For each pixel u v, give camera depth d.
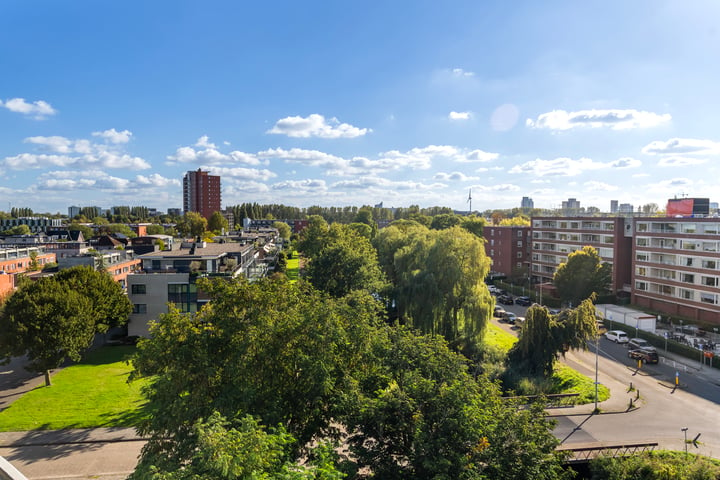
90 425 30.89
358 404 19.30
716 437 29.77
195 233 160.12
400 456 18.95
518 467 17.58
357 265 61.62
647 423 31.84
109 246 111.06
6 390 37.19
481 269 49.25
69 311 38.38
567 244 88.81
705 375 42.03
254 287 22.83
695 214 70.06
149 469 15.23
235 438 13.75
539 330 40.12
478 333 45.12
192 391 20.89
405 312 49.25
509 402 21.73
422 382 19.62
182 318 22.22
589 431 30.58
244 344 20.34
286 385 21.81
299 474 12.88
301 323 21.86
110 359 45.81
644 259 70.75
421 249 56.47
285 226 196.38
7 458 26.91
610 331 54.72
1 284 59.34
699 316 62.12
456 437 17.67
